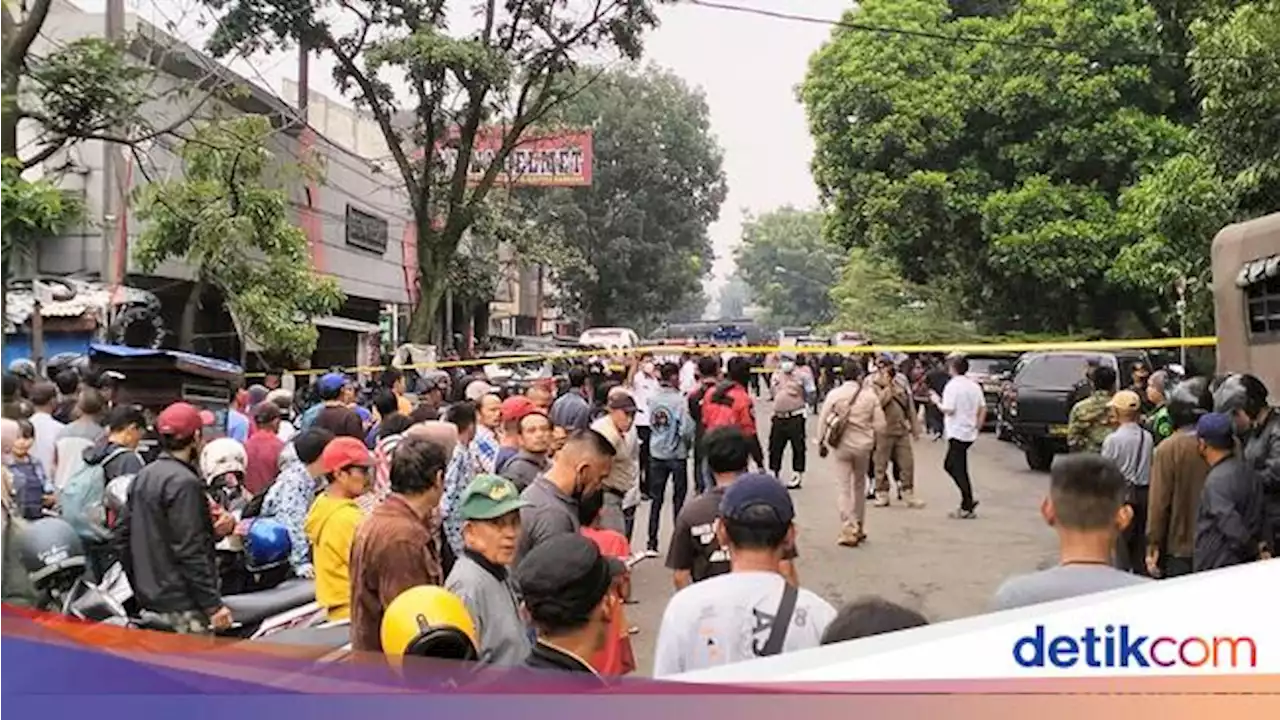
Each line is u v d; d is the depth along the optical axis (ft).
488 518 13.38
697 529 18.02
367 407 40.29
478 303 121.60
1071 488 11.30
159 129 54.08
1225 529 19.89
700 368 40.83
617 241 180.14
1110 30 82.99
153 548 17.78
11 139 37.76
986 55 92.02
